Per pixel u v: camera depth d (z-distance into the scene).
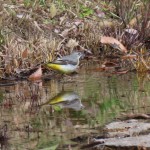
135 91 11.70
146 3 16.94
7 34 14.56
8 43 14.02
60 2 17.06
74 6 17.17
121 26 16.45
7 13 15.48
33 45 14.28
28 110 10.44
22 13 15.81
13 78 13.24
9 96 11.58
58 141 8.48
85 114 10.05
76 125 9.31
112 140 8.43
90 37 15.65
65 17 16.48
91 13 17.03
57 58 14.11
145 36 16.12
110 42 15.50
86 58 15.08
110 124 9.20
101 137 8.60
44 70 13.67
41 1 16.73
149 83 12.42
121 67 14.07
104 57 15.13
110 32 16.16
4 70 13.39
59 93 11.73
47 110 10.43
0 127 9.26
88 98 11.23
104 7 17.55
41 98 11.38
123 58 14.80
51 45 14.49
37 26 15.48
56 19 16.33
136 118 9.59
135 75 13.29
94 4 17.50
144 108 10.30
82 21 16.44
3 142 8.55
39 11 16.34
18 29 15.12
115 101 10.91
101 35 15.96
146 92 11.58
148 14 16.47
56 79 13.13
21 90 12.12
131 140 8.41
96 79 12.95
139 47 15.78
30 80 13.11
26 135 8.84
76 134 8.78
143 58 14.57
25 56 13.78
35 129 9.15
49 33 15.57
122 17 16.77
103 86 12.20
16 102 11.09
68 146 8.24
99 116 9.85
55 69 13.48
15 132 9.02
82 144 8.32
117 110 10.24
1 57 13.62
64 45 15.22
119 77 13.11
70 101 11.05
